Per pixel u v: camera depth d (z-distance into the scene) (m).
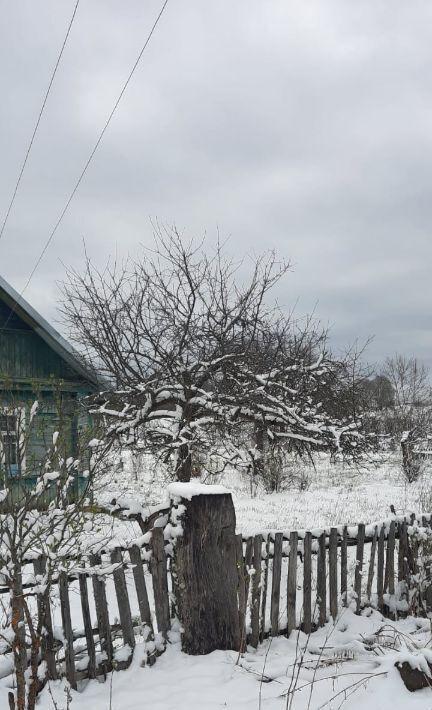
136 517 4.95
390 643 4.54
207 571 4.27
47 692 3.65
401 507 14.14
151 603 6.20
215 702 3.58
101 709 3.52
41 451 6.83
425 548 5.51
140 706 3.55
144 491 9.07
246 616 5.19
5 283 11.45
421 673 3.53
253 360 8.55
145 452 8.52
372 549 5.38
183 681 3.86
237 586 4.41
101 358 8.48
